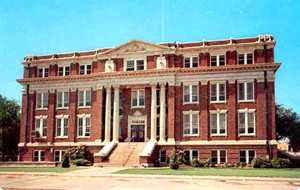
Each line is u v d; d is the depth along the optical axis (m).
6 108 79.12
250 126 54.88
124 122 61.22
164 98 58.50
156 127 58.66
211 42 58.62
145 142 57.84
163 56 59.53
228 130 55.50
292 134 85.06
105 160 54.38
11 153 77.62
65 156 51.53
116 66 61.81
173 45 59.88
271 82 54.59
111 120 61.44
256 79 55.16
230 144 54.94
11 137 78.06
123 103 61.75
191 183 30.28
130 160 53.69
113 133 59.94
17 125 79.75
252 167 51.62
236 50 56.88
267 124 53.94
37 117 65.81
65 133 63.97
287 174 36.25
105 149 55.75
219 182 30.88
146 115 60.22
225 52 57.41
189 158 56.53
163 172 39.94
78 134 63.03
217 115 56.44
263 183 30.02
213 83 57.09
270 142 53.41
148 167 50.53
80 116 63.16
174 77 58.47
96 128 61.19
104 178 34.94
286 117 85.69
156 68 59.47
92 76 62.44
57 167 50.44
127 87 61.38
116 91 60.88
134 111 60.91
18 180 33.81
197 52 58.59
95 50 64.81
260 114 54.34
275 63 54.16
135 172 40.22
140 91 61.19
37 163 54.69
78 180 33.56
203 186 28.19
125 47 61.69
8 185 29.59
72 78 63.97
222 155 55.34
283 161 51.19
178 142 57.19
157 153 56.88
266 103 54.38
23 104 66.81
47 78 65.31
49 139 64.31
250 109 54.97
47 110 65.38
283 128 85.19
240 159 54.41
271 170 44.44
